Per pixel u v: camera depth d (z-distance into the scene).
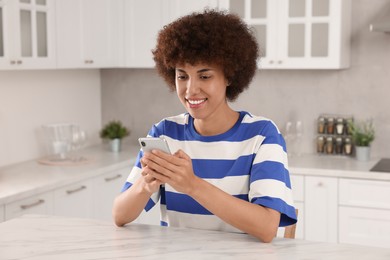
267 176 1.71
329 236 3.80
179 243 1.64
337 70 4.26
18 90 4.00
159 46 1.75
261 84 4.45
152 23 4.34
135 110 4.86
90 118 4.81
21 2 3.45
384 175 3.62
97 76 4.89
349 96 4.24
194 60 1.64
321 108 4.32
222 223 1.79
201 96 1.69
